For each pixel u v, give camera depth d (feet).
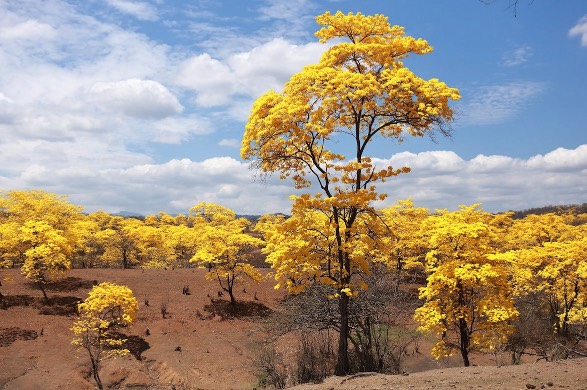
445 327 56.90
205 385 74.64
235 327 101.60
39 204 124.88
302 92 51.31
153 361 84.64
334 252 55.83
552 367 35.96
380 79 53.21
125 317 82.64
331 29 54.90
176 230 190.39
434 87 50.47
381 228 56.95
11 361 77.25
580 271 66.18
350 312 58.44
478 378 34.78
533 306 75.20
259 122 50.98
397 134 58.70
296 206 51.11
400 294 62.90
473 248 58.75
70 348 84.74
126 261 183.73
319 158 55.31
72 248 117.50
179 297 115.03
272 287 126.21
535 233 119.85
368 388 36.52
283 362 68.08
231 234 115.85
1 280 111.86
